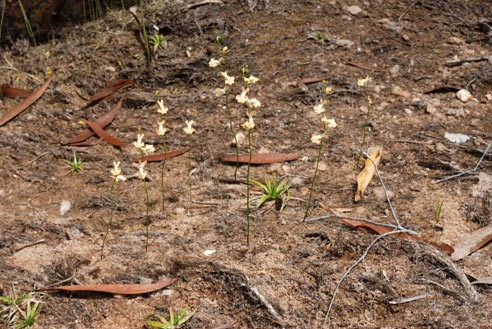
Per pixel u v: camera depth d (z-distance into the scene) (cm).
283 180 126
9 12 155
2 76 152
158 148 137
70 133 141
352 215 120
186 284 112
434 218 119
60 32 160
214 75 150
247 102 113
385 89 146
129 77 151
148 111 145
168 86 150
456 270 110
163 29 158
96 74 152
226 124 140
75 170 133
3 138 139
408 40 156
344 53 153
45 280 113
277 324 107
